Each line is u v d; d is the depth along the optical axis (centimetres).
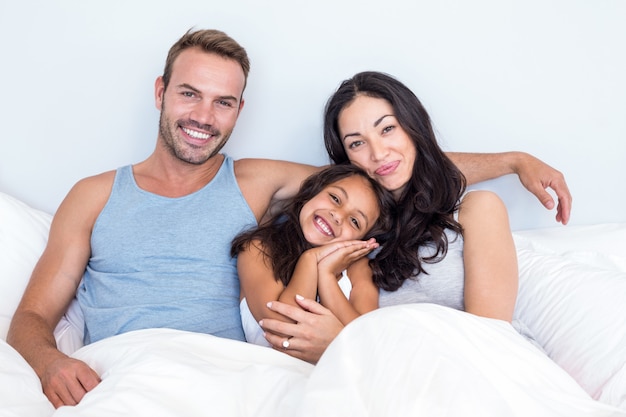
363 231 158
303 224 158
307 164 194
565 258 162
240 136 193
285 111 193
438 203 158
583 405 101
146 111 190
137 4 185
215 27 187
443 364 93
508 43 191
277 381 105
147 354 110
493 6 189
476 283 142
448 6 188
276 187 173
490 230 147
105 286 156
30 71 186
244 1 187
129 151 192
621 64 192
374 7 188
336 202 157
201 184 170
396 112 157
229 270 161
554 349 135
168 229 160
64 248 158
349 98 160
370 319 104
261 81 191
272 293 145
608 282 138
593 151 195
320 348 134
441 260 150
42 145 189
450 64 191
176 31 187
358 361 97
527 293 151
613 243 176
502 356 106
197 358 112
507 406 88
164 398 99
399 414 87
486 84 192
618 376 116
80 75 187
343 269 154
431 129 162
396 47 190
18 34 184
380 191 160
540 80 192
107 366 123
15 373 112
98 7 185
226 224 163
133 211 161
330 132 169
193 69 160
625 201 196
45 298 152
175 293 154
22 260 163
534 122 194
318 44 189
